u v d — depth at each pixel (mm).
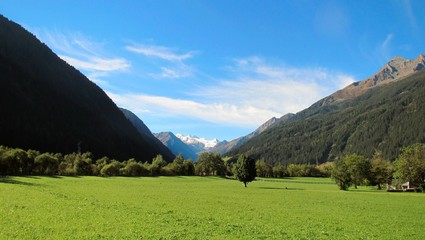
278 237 31062
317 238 31625
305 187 130375
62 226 29844
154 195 70125
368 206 63812
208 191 91062
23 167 131000
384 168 131000
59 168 150875
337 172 118688
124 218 36250
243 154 124812
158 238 27359
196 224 35625
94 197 58062
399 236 34500
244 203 62719
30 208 38844
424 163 106688
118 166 175750
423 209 60406
